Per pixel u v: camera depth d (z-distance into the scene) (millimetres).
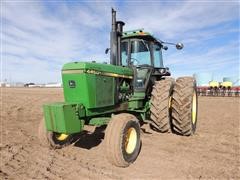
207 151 4875
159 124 5438
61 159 4508
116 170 4004
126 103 5348
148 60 6188
